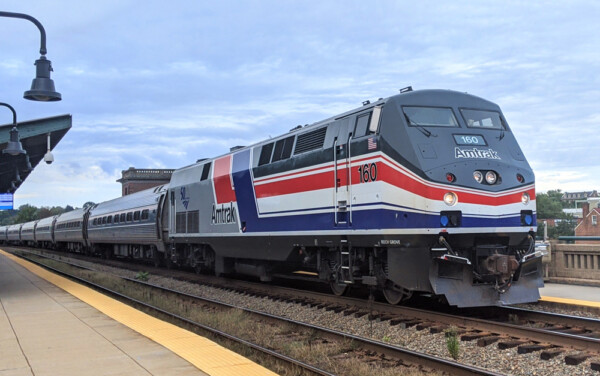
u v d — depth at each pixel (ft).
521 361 23.20
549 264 46.60
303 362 24.73
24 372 20.16
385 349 25.09
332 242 37.86
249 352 26.76
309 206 40.16
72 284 52.21
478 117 35.09
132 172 198.18
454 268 31.63
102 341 25.14
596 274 42.98
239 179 50.52
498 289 31.65
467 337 26.71
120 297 49.06
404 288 33.96
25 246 229.25
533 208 33.58
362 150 34.83
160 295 47.85
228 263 56.24
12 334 27.17
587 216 190.19
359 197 34.94
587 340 23.91
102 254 122.31
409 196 31.53
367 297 41.78
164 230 74.95
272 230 44.96
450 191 31.07
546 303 35.24
